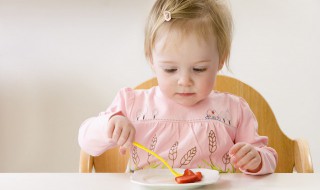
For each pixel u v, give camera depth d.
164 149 1.03
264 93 1.75
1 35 1.74
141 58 1.72
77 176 0.78
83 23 1.73
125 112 1.07
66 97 1.74
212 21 0.94
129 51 1.73
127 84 1.73
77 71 1.74
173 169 0.80
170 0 0.97
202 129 1.03
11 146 1.76
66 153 1.76
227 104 1.08
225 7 1.04
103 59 1.74
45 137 1.75
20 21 1.73
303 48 1.74
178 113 1.05
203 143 1.03
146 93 1.09
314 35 1.74
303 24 1.74
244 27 1.74
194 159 1.02
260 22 1.74
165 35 0.91
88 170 1.06
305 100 1.75
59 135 1.75
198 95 0.94
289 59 1.74
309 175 0.79
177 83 0.92
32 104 1.75
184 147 1.02
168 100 1.06
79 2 1.73
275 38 1.74
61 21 1.73
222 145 1.03
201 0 0.98
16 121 1.75
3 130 1.75
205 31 0.92
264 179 0.76
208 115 1.05
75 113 1.74
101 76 1.74
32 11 1.73
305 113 1.75
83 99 1.74
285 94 1.75
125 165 1.17
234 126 1.06
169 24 0.92
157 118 1.05
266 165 0.80
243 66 1.74
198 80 0.91
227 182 0.74
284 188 0.69
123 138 0.80
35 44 1.74
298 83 1.75
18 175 0.78
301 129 1.76
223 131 1.04
